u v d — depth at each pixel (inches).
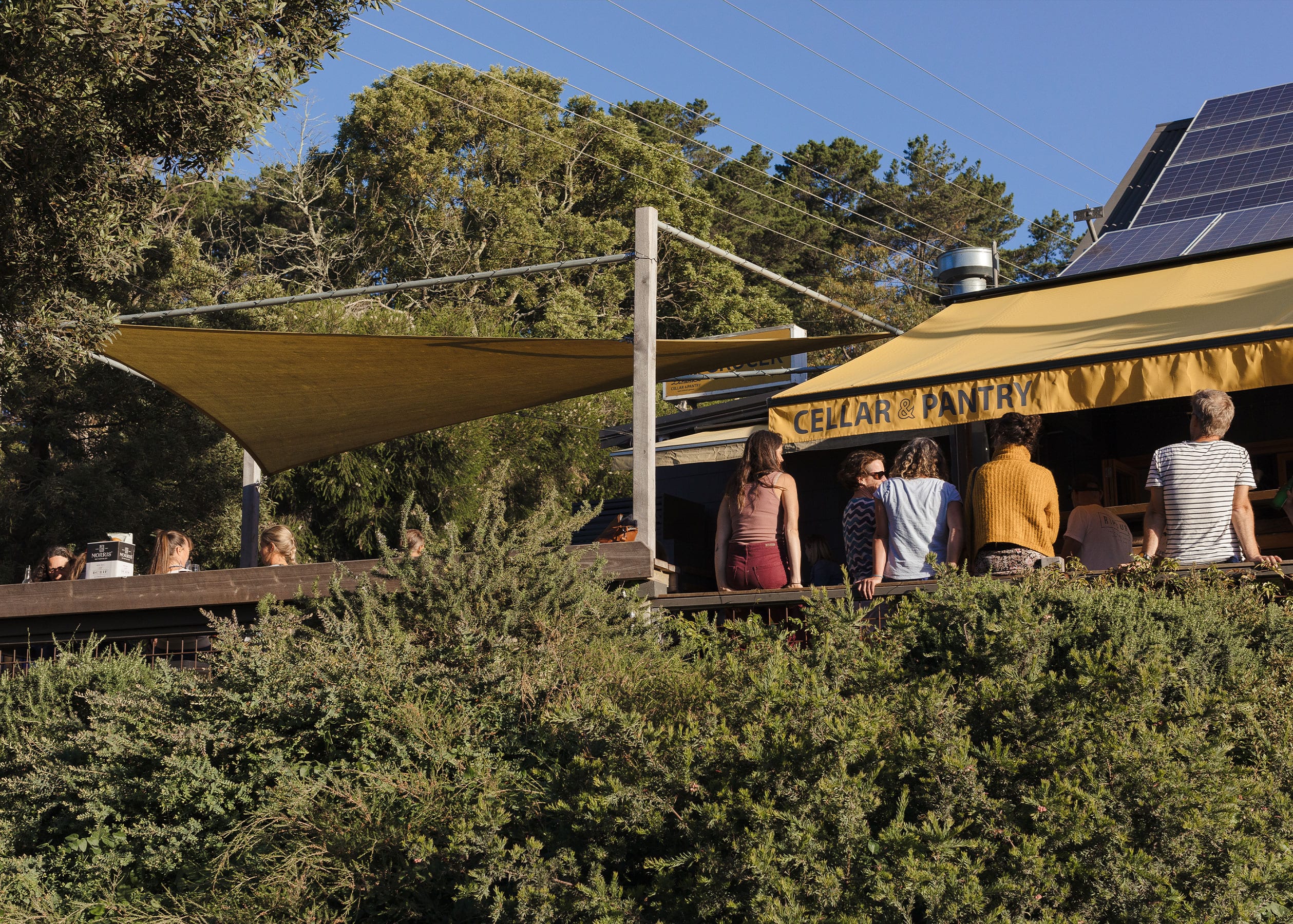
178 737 202.7
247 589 291.0
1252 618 199.3
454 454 786.8
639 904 151.2
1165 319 327.3
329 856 179.5
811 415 328.5
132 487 858.1
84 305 349.1
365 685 203.5
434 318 917.8
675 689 187.5
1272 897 144.0
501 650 211.9
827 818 144.3
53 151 311.7
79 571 365.1
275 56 331.0
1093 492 299.4
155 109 324.5
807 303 1886.1
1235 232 420.8
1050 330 355.9
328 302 879.1
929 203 2379.4
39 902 193.8
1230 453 244.7
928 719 156.1
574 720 175.5
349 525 780.6
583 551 250.2
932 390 314.0
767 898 137.7
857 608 242.4
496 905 151.3
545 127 1632.6
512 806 171.6
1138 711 155.6
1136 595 191.8
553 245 1553.9
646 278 331.9
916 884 134.6
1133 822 148.3
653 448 319.3
